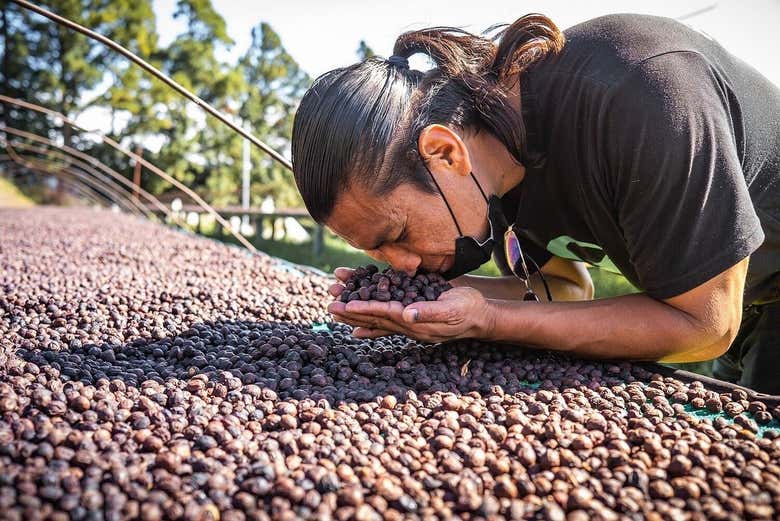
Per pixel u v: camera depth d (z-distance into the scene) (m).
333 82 1.38
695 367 4.05
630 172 1.31
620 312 1.51
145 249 4.75
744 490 1.04
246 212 11.93
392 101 1.35
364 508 0.98
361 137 1.31
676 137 1.25
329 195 1.38
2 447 1.06
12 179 18.06
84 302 2.38
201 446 1.16
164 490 1.01
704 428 1.28
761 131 1.48
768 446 1.20
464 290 1.58
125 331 1.99
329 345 1.83
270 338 1.82
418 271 1.62
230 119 2.26
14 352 1.70
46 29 23.88
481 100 1.42
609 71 1.34
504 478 1.07
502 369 1.65
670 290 1.38
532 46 1.41
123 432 1.18
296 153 1.40
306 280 3.31
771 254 1.75
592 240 1.71
